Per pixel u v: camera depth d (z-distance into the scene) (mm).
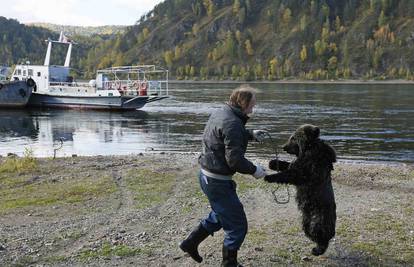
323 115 36938
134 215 8203
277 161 6141
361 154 20109
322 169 5801
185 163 13195
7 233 7289
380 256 6367
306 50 193875
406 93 71938
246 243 6793
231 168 5156
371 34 199875
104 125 31234
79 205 8859
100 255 6414
